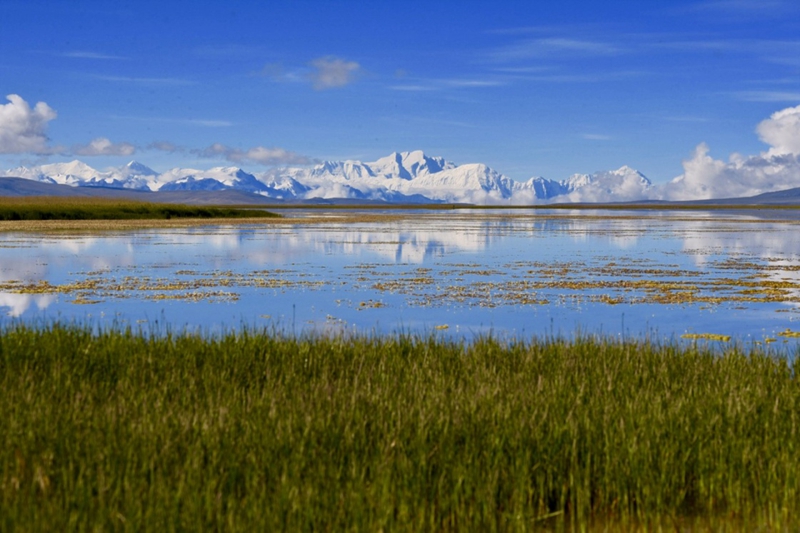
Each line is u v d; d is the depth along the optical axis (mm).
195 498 6359
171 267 32625
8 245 44719
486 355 12031
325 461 7297
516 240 53656
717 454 7848
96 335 13273
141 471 6879
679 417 8656
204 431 7711
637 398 9188
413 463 7316
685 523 7332
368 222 90875
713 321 19609
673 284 27078
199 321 19188
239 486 6824
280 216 112438
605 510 7355
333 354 11828
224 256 38375
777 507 7180
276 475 6938
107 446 7309
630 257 39000
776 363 12148
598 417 8539
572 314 20609
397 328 18328
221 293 24406
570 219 108375
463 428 8125
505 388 9688
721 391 9789
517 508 6910
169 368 10758
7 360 10914
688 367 11352
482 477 7172
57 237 52688
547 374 10812
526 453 7527
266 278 28688
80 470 6809
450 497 6918
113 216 87375
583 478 7531
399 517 6605
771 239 55594
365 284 26984
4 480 6613
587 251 43188
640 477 7418
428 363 11344
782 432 8383
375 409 8656
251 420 8133
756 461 7750
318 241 51156
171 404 8797
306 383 10156
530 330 18188
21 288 25203
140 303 22188
